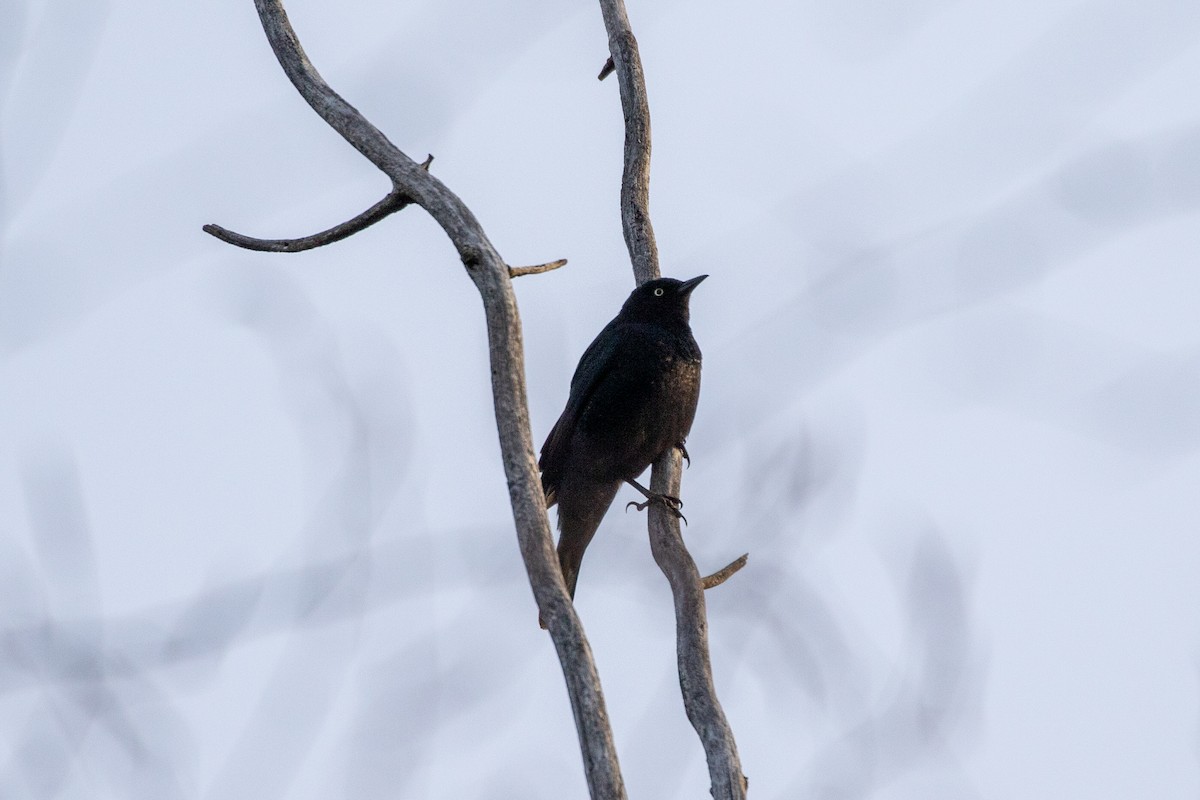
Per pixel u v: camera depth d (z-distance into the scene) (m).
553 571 7.34
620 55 12.45
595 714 6.93
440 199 8.34
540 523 7.49
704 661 8.66
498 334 7.93
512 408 7.78
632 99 12.36
